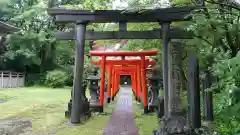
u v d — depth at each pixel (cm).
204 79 504
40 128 505
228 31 306
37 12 1555
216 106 487
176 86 409
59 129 497
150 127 517
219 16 328
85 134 455
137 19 541
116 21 555
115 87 1206
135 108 848
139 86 962
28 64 1984
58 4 1622
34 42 941
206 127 436
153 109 738
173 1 543
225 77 181
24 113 697
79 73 550
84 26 553
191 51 449
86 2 531
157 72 770
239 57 173
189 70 455
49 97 1145
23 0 1600
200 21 314
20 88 1703
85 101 628
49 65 2019
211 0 309
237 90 172
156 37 560
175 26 603
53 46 1884
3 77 1675
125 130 490
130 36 565
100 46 903
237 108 172
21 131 477
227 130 341
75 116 549
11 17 1605
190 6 494
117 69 1131
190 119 440
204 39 351
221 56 286
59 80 1856
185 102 436
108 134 457
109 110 793
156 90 753
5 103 902
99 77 785
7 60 1931
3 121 578
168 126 332
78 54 550
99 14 543
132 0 473
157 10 518
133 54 741
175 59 425
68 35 584
